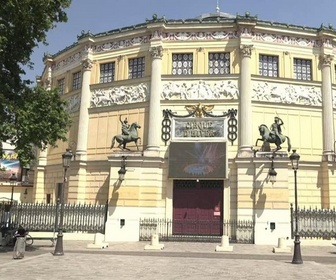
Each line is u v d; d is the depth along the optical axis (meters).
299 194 31.08
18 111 19.75
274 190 28.14
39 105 21.30
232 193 29.81
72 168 34.12
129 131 31.08
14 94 20.97
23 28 19.56
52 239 25.81
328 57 33.16
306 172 31.52
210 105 31.67
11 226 26.94
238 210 28.72
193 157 30.22
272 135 29.22
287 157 28.42
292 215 27.77
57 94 22.28
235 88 31.64
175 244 26.62
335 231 27.52
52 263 17.27
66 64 39.09
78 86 37.25
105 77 35.34
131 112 33.06
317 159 31.91
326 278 14.47
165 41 33.00
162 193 30.61
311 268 17.11
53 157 38.41
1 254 20.41
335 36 33.50
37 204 28.97
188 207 30.45
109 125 33.91
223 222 29.31
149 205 29.66
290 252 23.25
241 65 31.69
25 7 18.56
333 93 33.47
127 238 28.73
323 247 26.28
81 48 36.62
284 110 32.12
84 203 31.50
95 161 33.53
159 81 32.22
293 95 32.44
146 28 33.12
